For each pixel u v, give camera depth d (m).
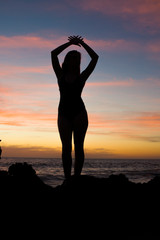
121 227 2.35
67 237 2.26
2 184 2.96
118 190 2.81
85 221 2.42
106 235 2.27
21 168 3.34
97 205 2.58
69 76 3.78
